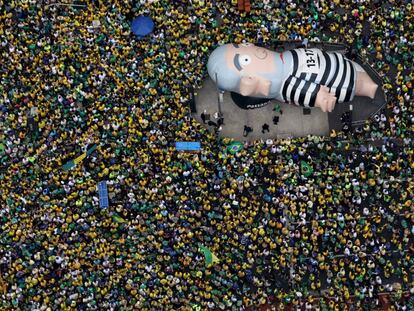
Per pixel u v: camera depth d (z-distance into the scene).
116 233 72.38
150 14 78.44
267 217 72.94
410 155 74.69
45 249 71.88
